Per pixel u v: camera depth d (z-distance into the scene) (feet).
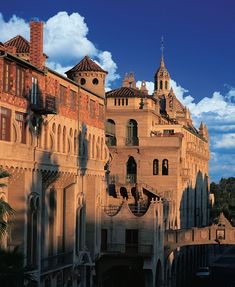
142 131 330.13
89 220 238.89
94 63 270.67
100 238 252.01
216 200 645.51
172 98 438.81
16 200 172.86
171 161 325.01
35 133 183.83
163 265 283.38
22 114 176.65
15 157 168.76
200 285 376.68
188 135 401.08
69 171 211.61
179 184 337.31
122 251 254.88
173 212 323.57
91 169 236.43
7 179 171.63
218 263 497.87
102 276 260.42
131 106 331.77
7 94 166.09
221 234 287.28
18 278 127.85
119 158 328.70
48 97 190.08
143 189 317.42
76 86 221.05
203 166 472.03
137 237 256.32
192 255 393.50
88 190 239.50
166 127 348.79
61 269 204.74
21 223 171.63
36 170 182.29
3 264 125.39
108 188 301.43
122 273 284.41
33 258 182.29
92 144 242.17
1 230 122.42
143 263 254.27
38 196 184.44
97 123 247.70
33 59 187.93
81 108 227.40
